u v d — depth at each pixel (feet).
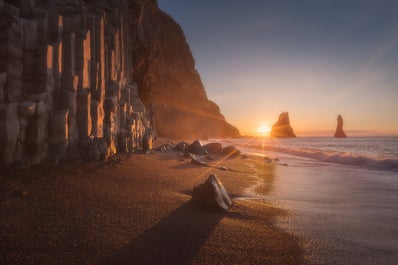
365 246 17.66
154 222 19.34
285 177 44.42
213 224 19.98
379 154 101.45
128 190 26.43
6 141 27.53
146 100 123.34
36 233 16.02
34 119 30.25
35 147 30.22
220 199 23.67
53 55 33.96
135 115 60.39
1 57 29.14
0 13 30.71
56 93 34.40
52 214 18.85
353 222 22.38
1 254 13.55
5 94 28.45
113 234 16.88
